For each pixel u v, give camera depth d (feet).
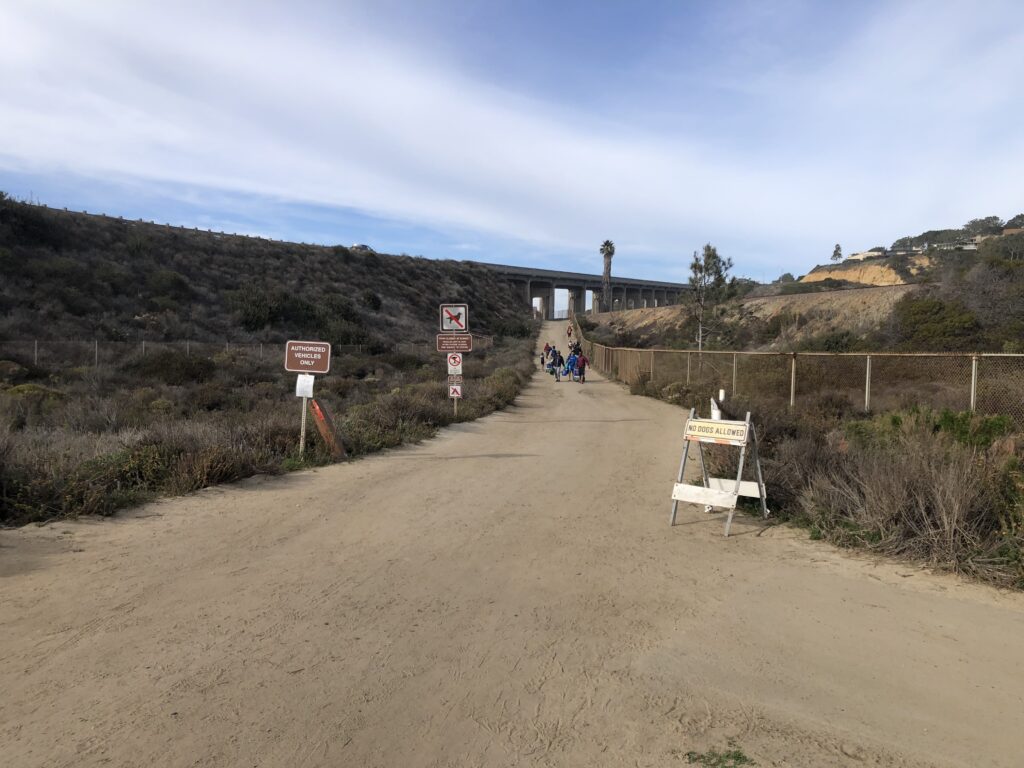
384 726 10.43
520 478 31.50
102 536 21.09
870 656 12.94
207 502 25.90
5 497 22.94
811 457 26.12
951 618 14.82
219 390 71.72
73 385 72.13
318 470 33.04
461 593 16.44
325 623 14.48
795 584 17.10
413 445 41.78
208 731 10.21
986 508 18.86
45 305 114.52
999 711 10.90
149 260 157.69
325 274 209.77
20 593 16.07
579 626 14.44
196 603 15.57
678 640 13.73
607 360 132.36
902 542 19.20
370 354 140.77
